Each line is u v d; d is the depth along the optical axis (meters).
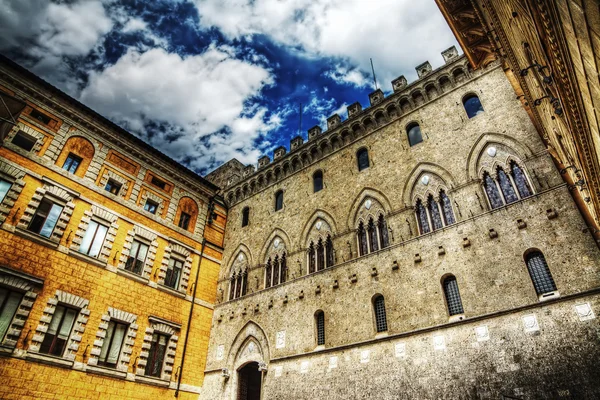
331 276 29.53
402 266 25.73
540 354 18.39
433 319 22.70
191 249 38.78
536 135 23.44
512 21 12.35
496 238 22.45
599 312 17.67
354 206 31.03
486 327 20.56
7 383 23.81
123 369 29.64
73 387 26.58
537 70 12.77
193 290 37.31
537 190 22.19
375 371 23.52
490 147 25.31
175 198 39.97
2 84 30.61
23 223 28.00
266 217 38.84
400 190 28.62
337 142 36.03
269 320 31.94
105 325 29.77
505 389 18.62
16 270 26.33
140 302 32.78
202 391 33.47
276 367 29.05
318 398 25.20
